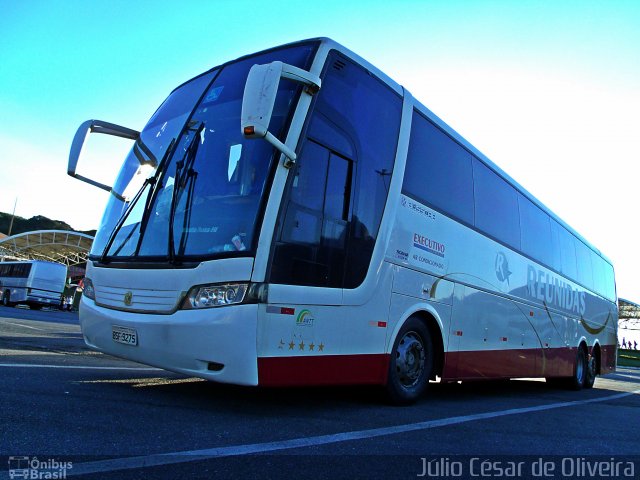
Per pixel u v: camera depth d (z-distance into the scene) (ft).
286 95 15.48
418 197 19.92
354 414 16.46
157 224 15.85
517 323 27.73
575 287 37.91
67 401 13.91
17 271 115.24
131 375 20.13
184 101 18.70
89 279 17.34
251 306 13.41
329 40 16.96
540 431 17.39
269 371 13.69
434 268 20.51
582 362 39.40
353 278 16.40
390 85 19.38
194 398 16.35
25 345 26.40
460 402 23.22
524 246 29.37
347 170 16.57
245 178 14.74
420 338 20.02
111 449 10.39
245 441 11.87
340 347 15.85
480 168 25.29
